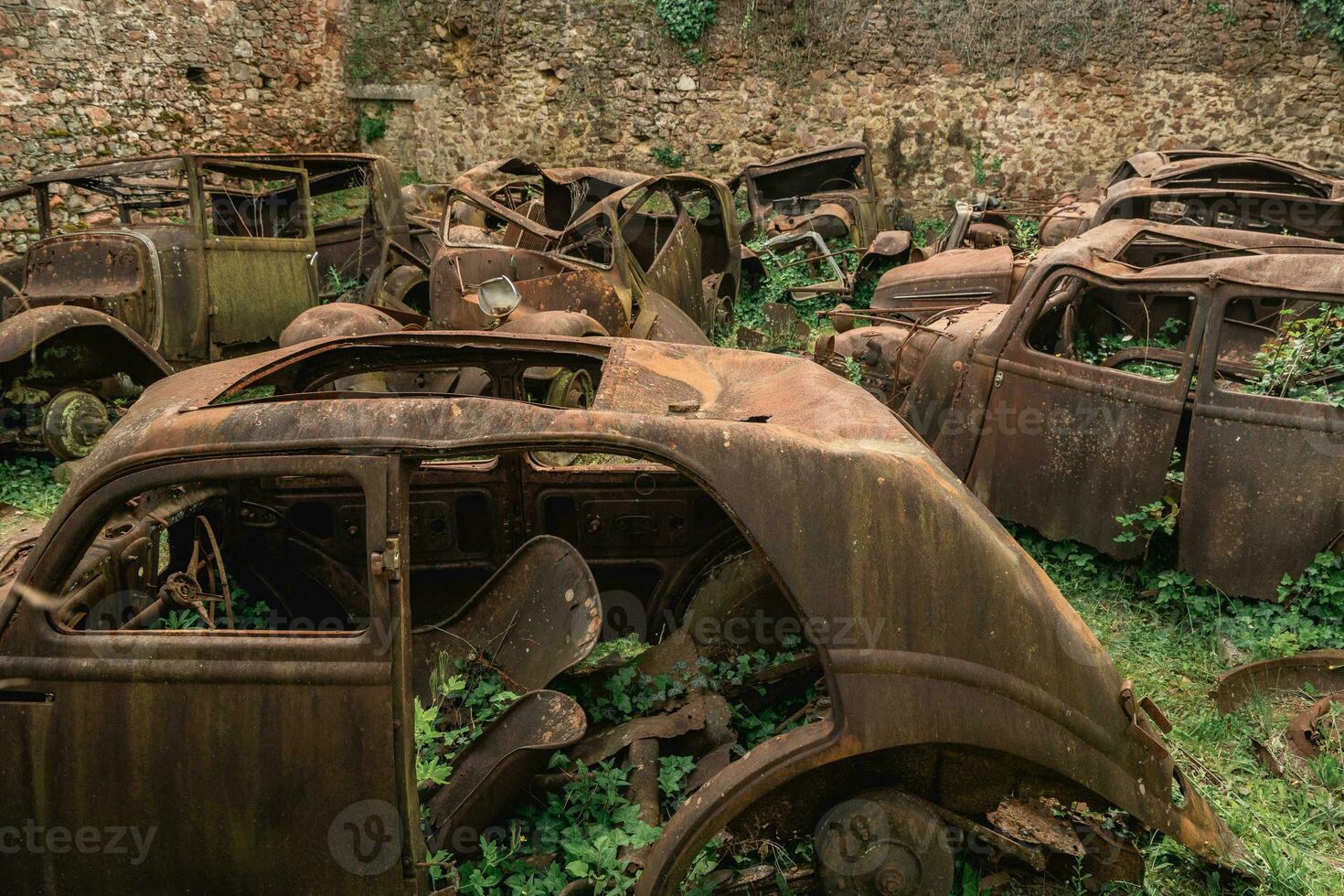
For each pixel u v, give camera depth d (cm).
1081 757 213
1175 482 446
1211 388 398
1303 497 377
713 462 200
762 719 285
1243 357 589
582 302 676
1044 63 1444
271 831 190
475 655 299
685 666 293
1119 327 617
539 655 291
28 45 1065
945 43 1455
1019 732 205
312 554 335
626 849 223
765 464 201
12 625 193
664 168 1526
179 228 671
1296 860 259
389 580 189
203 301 676
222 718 188
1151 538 425
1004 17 1435
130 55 1176
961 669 201
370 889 191
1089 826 229
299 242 753
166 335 650
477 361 308
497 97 1516
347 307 606
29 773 192
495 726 261
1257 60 1399
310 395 208
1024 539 472
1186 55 1414
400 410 199
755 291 1004
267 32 1367
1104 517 429
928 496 207
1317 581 373
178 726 189
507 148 1527
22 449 590
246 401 210
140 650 191
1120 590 429
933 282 734
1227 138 1430
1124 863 233
